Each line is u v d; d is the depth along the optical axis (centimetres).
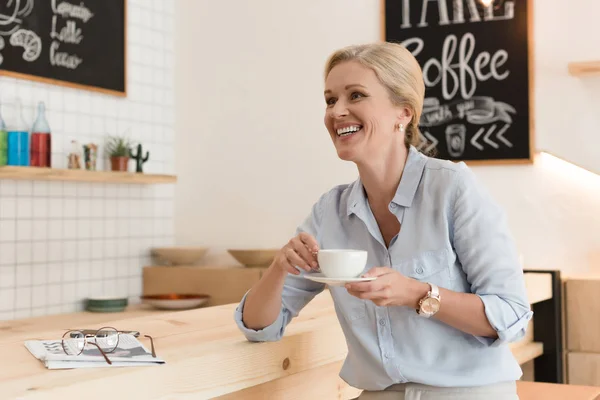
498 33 380
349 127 166
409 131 175
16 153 346
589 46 362
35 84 375
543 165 372
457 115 389
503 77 379
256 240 438
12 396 119
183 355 155
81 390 129
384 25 405
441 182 164
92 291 407
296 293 180
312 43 425
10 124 362
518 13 376
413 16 399
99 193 412
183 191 460
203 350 162
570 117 366
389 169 169
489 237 157
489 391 160
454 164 167
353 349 174
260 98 438
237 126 445
